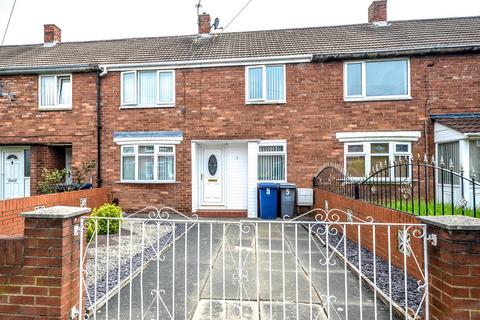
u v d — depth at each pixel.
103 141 11.08
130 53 12.27
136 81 10.96
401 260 4.74
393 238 5.01
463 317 2.52
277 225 8.62
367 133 10.04
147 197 10.80
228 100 10.69
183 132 10.78
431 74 9.91
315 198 9.99
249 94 10.65
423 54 9.91
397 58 10.02
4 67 11.12
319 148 10.30
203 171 10.95
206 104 10.77
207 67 10.78
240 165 10.77
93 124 11.09
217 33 13.61
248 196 10.31
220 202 10.83
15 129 11.34
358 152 10.09
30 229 2.85
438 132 9.48
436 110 9.84
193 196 10.61
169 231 7.79
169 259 5.45
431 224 2.76
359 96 10.15
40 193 10.23
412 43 10.45
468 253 2.55
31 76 11.34
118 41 13.98
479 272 2.52
